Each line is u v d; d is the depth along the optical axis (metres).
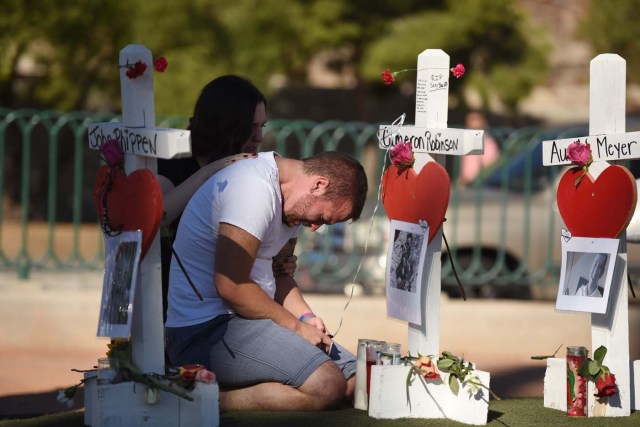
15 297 10.19
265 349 5.44
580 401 5.55
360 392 5.58
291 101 25.91
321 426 5.19
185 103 17.77
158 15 18.56
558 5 31.19
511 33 23.45
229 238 5.31
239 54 19.22
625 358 5.62
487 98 23.25
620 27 26.64
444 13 22.66
